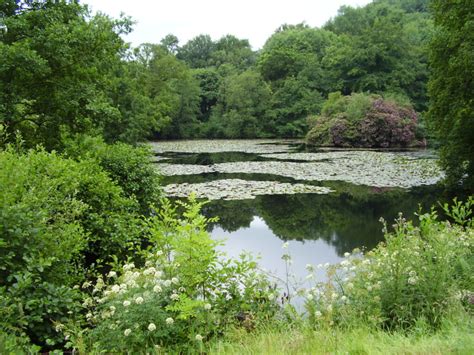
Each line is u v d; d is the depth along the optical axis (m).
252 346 3.98
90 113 13.09
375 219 13.09
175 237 4.78
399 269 4.63
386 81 50.50
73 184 7.07
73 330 4.29
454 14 17.27
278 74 63.44
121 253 9.34
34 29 11.50
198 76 63.59
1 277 4.40
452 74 17.31
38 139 12.30
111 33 13.62
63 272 5.29
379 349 3.62
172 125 55.28
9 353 3.35
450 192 17.16
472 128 16.73
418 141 40.41
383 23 52.50
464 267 4.84
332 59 57.12
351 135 40.31
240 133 57.09
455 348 3.38
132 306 4.12
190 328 4.17
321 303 4.79
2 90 10.98
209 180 20.56
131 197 10.67
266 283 5.18
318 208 14.75
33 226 4.91
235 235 11.66
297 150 37.41
